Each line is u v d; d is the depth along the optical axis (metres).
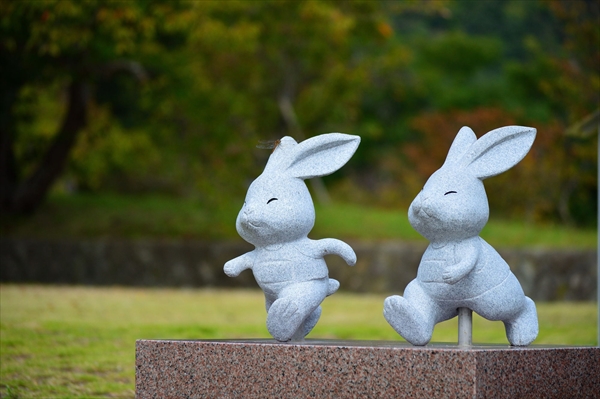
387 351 5.44
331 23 22.39
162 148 22.05
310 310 6.28
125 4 16.89
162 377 6.07
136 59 19.25
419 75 29.97
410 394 5.36
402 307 5.93
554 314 15.78
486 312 6.17
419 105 30.66
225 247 20.33
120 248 20.00
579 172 25.47
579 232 24.69
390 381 5.42
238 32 20.31
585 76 24.55
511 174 25.38
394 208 27.53
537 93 29.34
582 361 6.20
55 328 11.87
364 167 30.94
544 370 5.81
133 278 19.95
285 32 23.47
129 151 22.41
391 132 29.95
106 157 23.47
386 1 26.53
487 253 6.24
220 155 21.38
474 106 30.03
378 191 29.39
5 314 12.96
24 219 21.33
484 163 6.31
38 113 22.75
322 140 6.62
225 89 22.06
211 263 20.23
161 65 19.47
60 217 21.80
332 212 24.25
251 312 14.82
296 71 25.23
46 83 19.67
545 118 28.59
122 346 10.83
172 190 26.64
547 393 5.84
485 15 34.62
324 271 6.49
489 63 31.92
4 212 21.31
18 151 23.31
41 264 19.58
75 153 22.89
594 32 24.02
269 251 6.47
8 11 16.55
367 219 23.62
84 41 17.12
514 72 29.25
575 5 24.59
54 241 19.72
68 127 20.44
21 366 9.51
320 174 6.58
